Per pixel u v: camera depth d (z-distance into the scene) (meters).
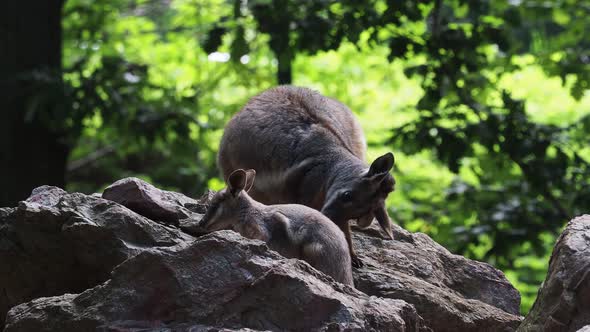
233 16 24.66
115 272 10.05
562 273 10.70
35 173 27.56
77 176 40.53
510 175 25.83
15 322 10.11
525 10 27.73
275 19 23.86
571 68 26.36
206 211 12.59
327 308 9.68
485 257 24.66
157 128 28.36
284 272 9.81
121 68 28.41
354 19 23.61
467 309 12.95
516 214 24.47
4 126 27.09
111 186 12.80
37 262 11.91
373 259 13.91
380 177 12.70
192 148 30.33
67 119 27.31
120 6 35.03
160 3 40.06
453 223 25.94
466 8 26.86
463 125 24.58
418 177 31.48
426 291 12.84
